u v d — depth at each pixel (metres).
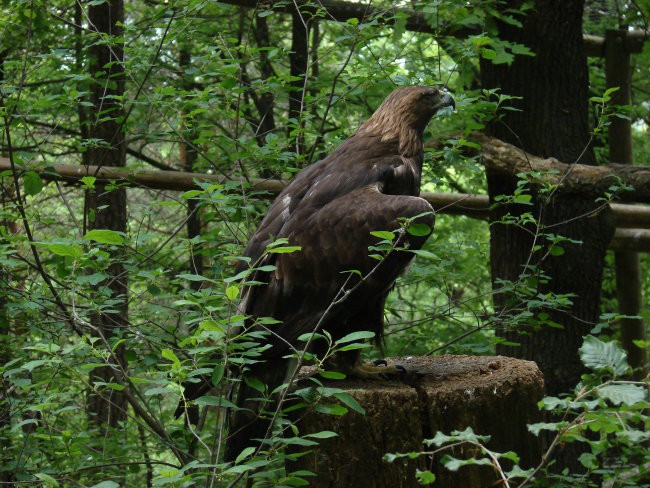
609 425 3.53
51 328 7.09
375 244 5.79
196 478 4.86
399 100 7.02
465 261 11.33
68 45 9.96
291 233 5.88
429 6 8.15
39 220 7.02
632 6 11.12
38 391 6.39
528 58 9.55
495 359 6.15
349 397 4.45
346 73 8.84
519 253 9.53
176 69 11.34
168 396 8.99
